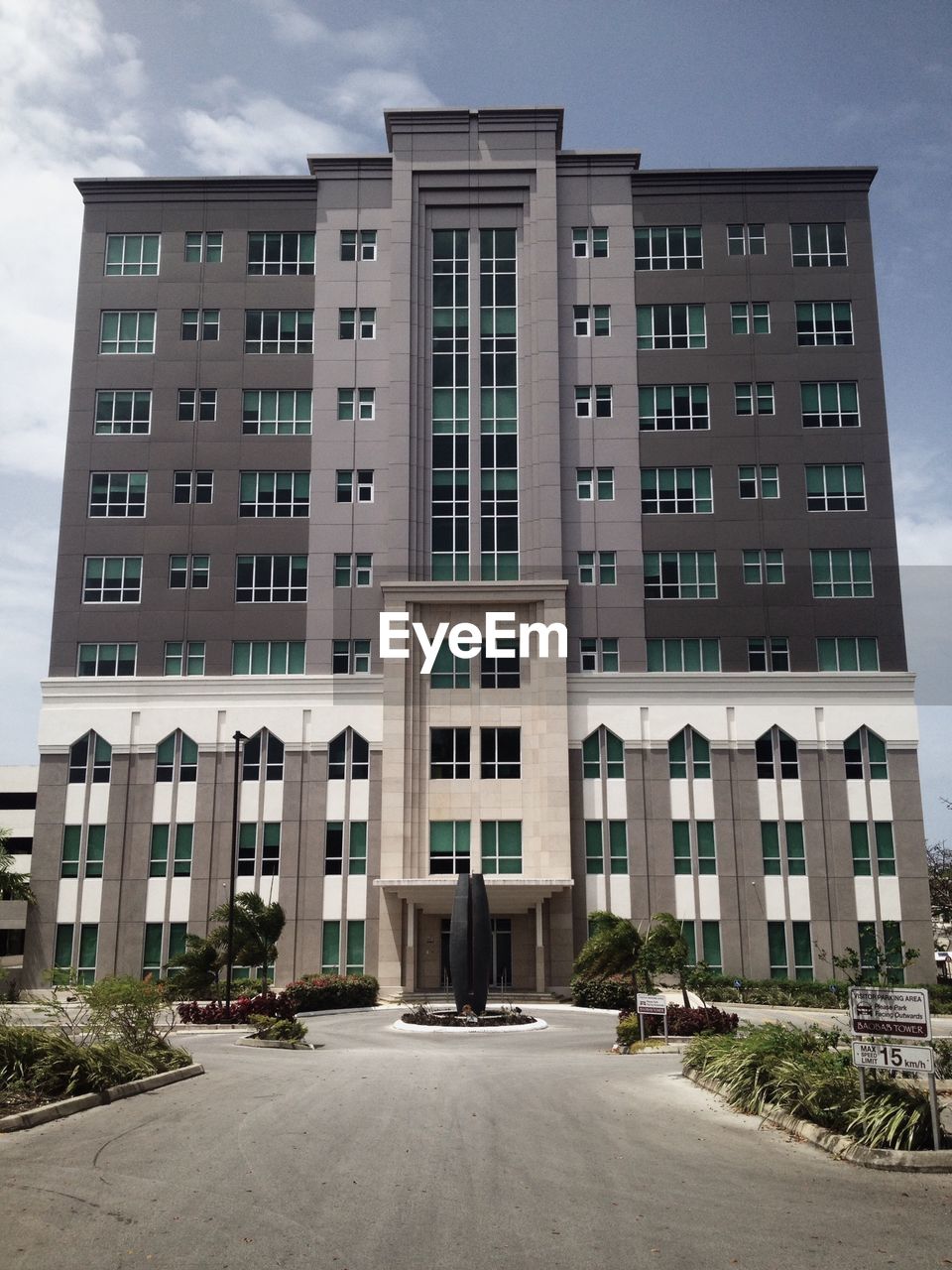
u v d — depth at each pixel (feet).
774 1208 33.86
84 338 183.93
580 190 188.24
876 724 168.86
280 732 168.96
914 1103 42.14
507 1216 32.60
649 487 178.60
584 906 163.53
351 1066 70.03
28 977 161.68
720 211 187.32
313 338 183.73
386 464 178.70
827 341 183.11
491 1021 112.47
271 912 133.39
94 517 177.99
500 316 184.34
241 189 188.44
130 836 166.30
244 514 177.78
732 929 162.50
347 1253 29.25
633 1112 49.49
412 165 187.62
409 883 156.66
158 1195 33.88
